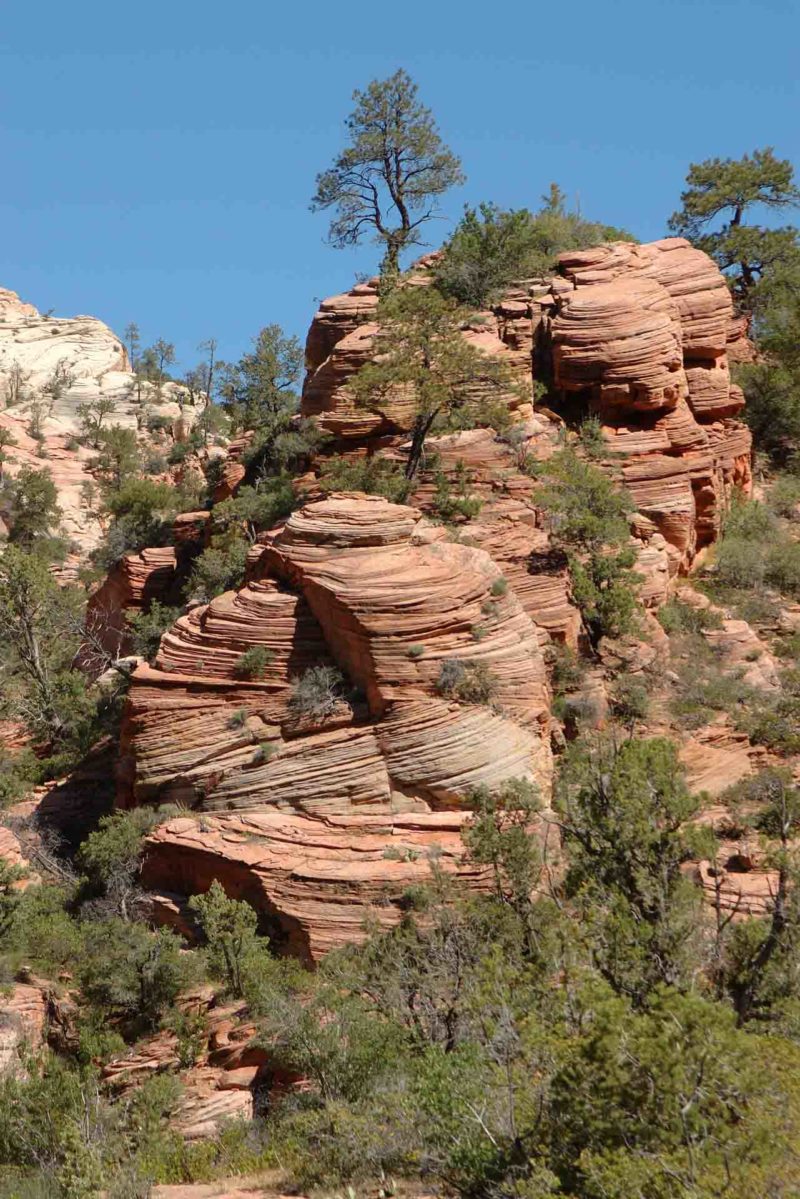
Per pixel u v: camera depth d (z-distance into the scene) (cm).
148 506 11862
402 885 5369
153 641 8425
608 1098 2619
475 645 6144
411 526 6550
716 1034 2600
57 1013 5200
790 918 3700
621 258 8994
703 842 3916
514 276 9062
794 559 8288
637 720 6700
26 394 19225
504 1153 2767
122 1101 4422
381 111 10369
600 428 8200
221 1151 3931
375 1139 3253
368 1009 4291
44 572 8819
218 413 17362
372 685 6059
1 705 8519
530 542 7225
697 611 7594
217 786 6019
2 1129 3931
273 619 6309
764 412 10150
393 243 10438
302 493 8100
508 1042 3094
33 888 5862
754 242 11256
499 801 5316
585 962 3488
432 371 7750
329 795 5888
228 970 5172
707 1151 2531
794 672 7131
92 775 7356
